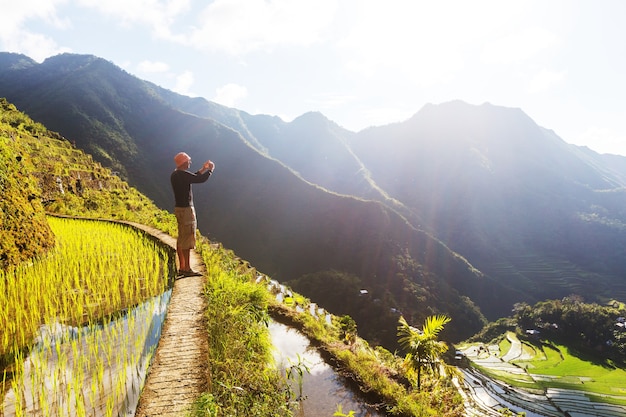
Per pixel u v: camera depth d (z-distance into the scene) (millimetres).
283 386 5695
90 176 40062
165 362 3744
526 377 87062
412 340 10359
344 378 6883
